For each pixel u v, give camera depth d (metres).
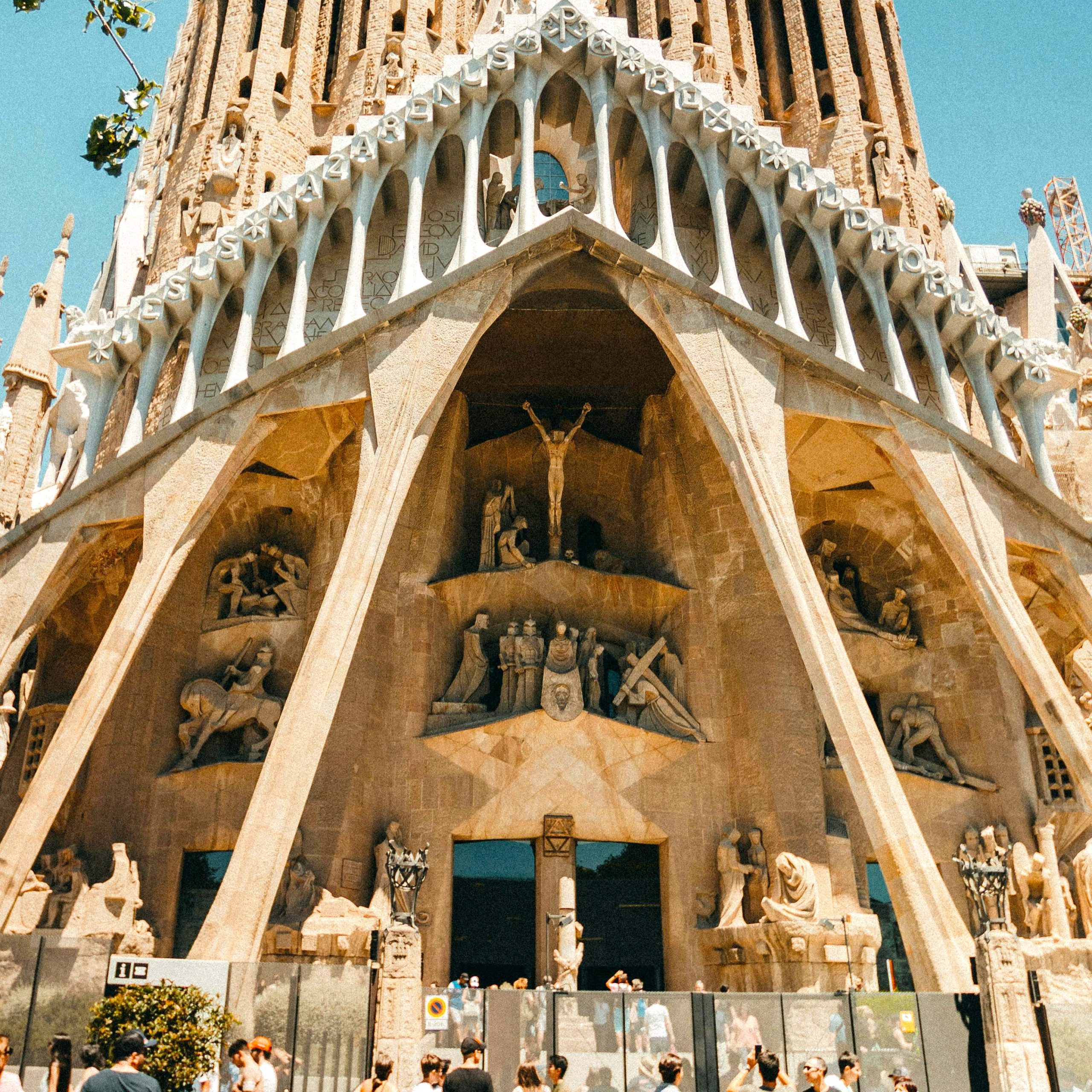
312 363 22.06
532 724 23.53
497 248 22.22
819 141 31.67
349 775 22.45
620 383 27.66
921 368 26.09
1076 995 20.86
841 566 27.42
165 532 21.33
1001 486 23.66
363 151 23.11
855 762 19.28
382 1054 12.62
